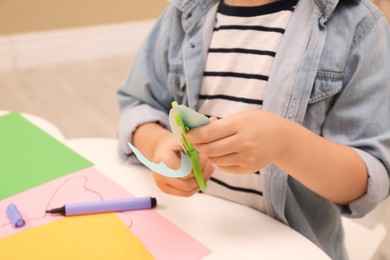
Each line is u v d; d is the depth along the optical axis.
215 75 0.71
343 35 0.61
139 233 0.54
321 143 0.58
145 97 0.81
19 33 2.43
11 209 0.56
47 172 0.67
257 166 0.53
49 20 2.47
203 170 0.59
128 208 0.58
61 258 0.48
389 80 0.61
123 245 0.51
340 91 0.62
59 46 2.54
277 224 0.57
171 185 0.59
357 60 0.61
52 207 0.58
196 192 0.62
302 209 0.70
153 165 0.52
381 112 0.61
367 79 0.61
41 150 0.73
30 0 2.38
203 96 0.73
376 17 0.62
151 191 0.63
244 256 0.51
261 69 0.67
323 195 0.62
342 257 0.73
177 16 0.77
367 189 0.59
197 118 0.49
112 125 1.92
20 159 0.70
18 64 2.46
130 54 2.72
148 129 0.73
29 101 2.08
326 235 0.72
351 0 0.62
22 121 0.83
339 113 0.63
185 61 0.73
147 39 0.83
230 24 0.71
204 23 0.74
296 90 0.61
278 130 0.53
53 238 0.52
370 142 0.60
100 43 2.65
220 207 0.60
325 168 0.57
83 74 2.41
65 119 1.94
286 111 0.62
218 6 0.74
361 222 0.82
